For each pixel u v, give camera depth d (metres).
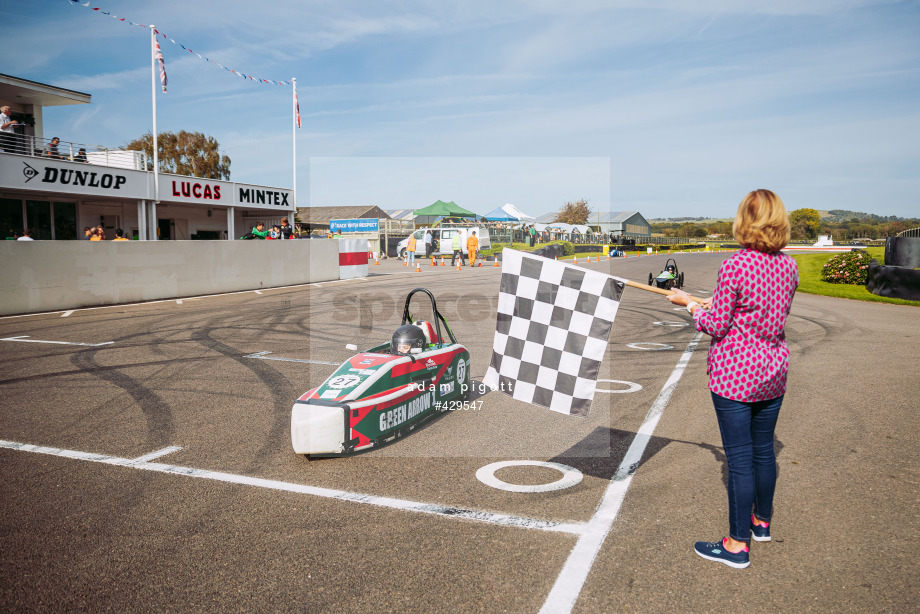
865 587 2.94
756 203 3.03
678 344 9.66
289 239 20.03
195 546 3.37
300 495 4.02
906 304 15.43
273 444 4.99
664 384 7.02
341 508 3.83
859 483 4.18
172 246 15.58
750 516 3.11
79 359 8.22
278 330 10.76
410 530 3.54
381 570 3.10
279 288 18.41
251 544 3.38
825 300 16.55
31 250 12.60
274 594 2.90
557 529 3.54
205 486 4.17
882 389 6.72
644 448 4.91
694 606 2.79
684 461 4.62
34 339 9.73
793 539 3.42
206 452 4.80
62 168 20.16
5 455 4.73
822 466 4.49
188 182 24.66
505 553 3.27
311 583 2.99
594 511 3.78
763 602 2.82
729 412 3.13
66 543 3.40
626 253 44.88
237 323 11.52
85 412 5.84
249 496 4.01
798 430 5.31
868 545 3.35
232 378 7.20
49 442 5.02
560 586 2.95
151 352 8.72
